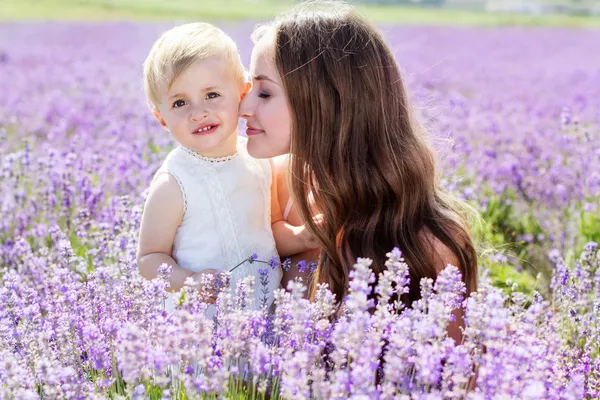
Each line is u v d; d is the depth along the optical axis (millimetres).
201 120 3174
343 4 3469
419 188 3326
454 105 8352
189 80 3129
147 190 3826
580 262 4004
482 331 2426
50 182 5172
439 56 18266
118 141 6742
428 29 27312
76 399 2377
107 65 14359
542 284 4535
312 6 3412
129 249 3715
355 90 3205
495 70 15961
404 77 3625
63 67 14305
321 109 3197
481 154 6586
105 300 2910
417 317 2514
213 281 3014
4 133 7414
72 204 5023
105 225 4188
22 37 20734
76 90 11102
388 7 49531
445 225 3324
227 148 3385
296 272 3600
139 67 13664
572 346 3557
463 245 3363
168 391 2234
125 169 5543
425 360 2201
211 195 3328
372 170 3242
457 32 26406
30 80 12367
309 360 2459
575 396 2398
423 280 2654
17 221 4996
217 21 26781
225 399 2275
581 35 26391
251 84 3432
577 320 3533
